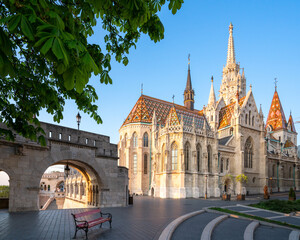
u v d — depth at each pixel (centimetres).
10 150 2677
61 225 2056
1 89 1077
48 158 2980
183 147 6862
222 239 2020
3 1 677
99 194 3553
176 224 2283
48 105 1077
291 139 12456
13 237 1644
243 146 8144
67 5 825
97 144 3544
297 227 2612
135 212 3047
